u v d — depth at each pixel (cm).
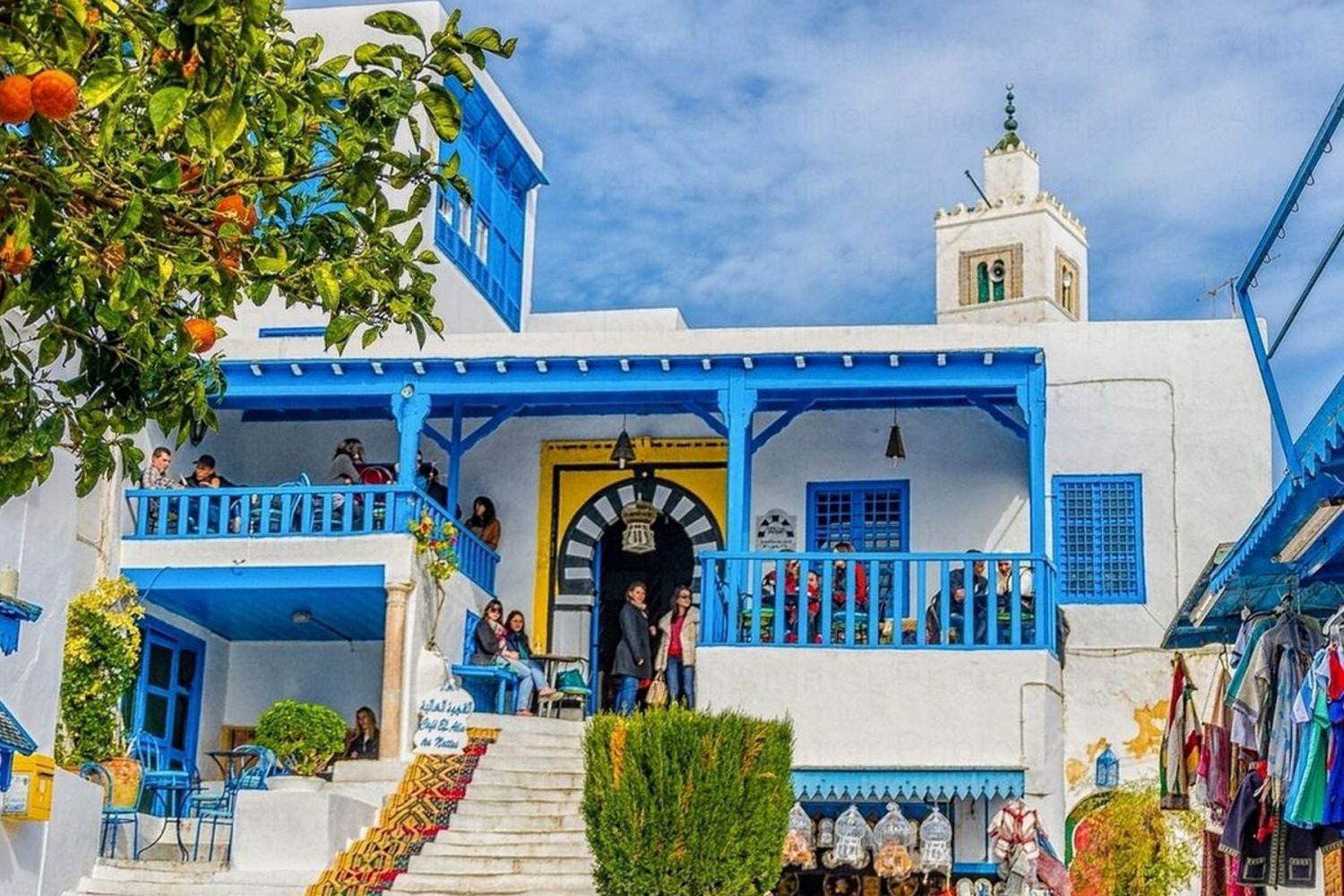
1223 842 1275
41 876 1605
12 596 1415
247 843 1766
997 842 1866
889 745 2028
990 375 2153
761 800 1516
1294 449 1047
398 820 1850
